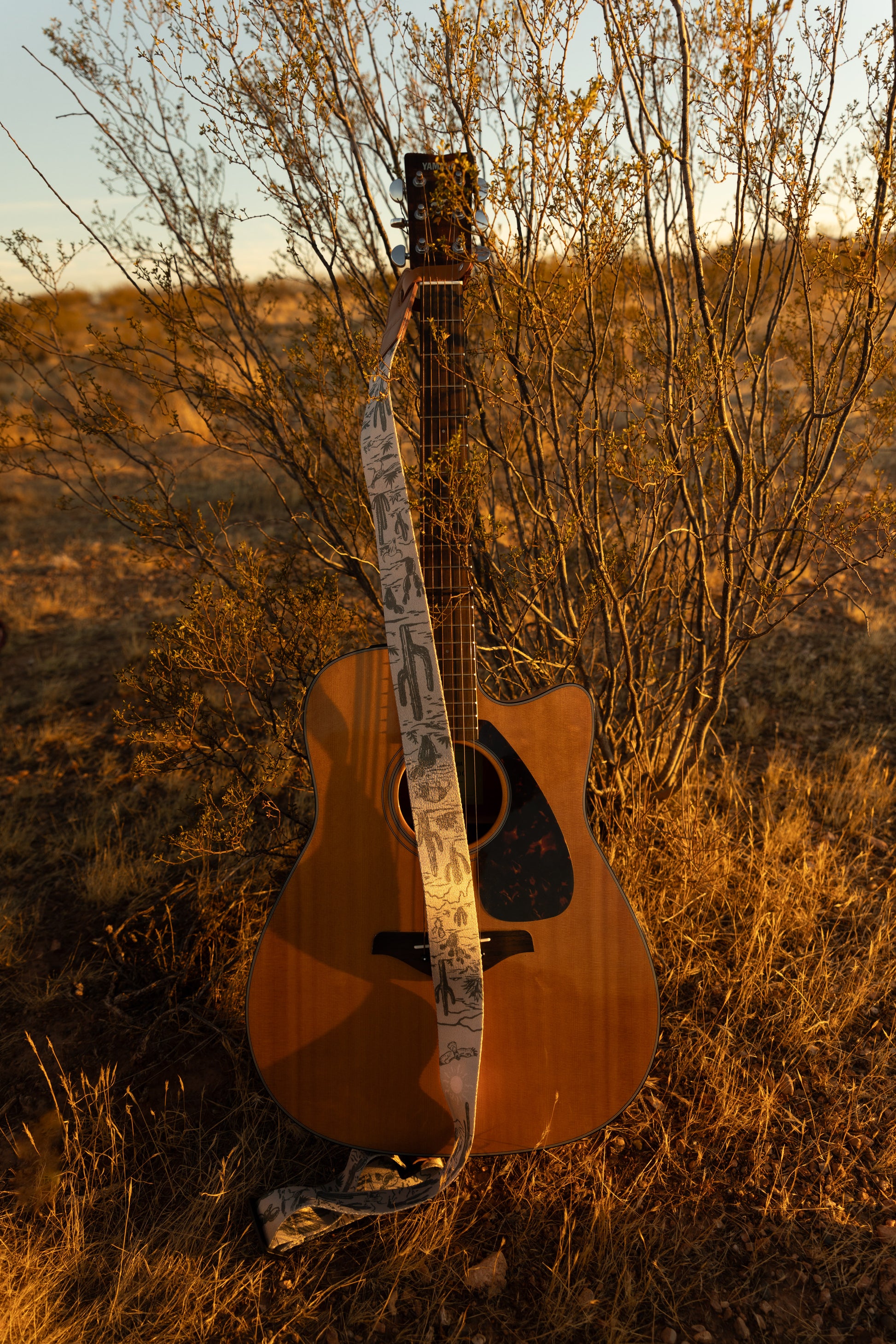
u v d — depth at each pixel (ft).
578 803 6.06
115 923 9.30
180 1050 7.72
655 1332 5.43
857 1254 5.79
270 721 8.92
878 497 7.84
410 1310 5.58
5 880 10.22
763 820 10.68
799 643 15.70
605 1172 6.43
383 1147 5.93
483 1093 5.92
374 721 5.92
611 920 5.92
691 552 10.24
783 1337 5.40
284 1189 6.10
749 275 8.22
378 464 5.37
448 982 5.36
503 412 8.78
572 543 9.62
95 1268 5.84
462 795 6.24
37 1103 7.25
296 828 9.61
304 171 7.82
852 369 7.98
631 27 7.11
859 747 12.43
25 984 8.45
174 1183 6.48
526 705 6.15
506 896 5.91
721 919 9.00
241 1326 5.48
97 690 15.29
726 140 7.32
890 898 9.15
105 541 24.11
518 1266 5.82
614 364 8.51
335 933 5.89
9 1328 5.25
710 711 9.96
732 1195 6.28
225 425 9.77
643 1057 5.90
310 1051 5.90
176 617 18.22
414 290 6.04
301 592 8.45
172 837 8.25
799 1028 7.49
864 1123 6.79
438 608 6.14
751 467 8.41
